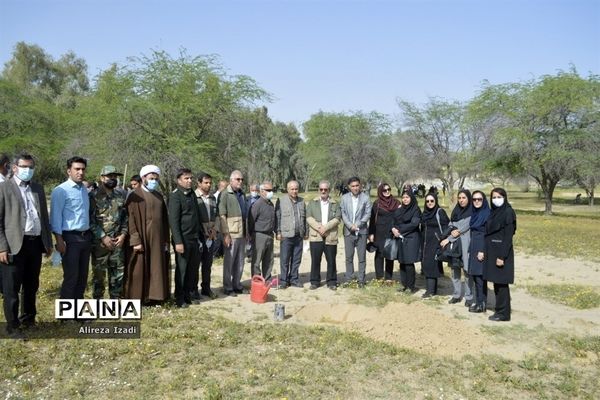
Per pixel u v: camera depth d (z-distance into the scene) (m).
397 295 8.81
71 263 6.62
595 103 31.47
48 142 35.34
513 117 33.47
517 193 76.06
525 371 5.61
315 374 5.21
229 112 25.03
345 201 9.52
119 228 7.34
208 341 6.11
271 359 5.60
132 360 5.42
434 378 5.28
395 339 6.46
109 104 23.69
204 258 8.49
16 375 4.98
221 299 8.41
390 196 9.62
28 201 6.14
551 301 8.93
